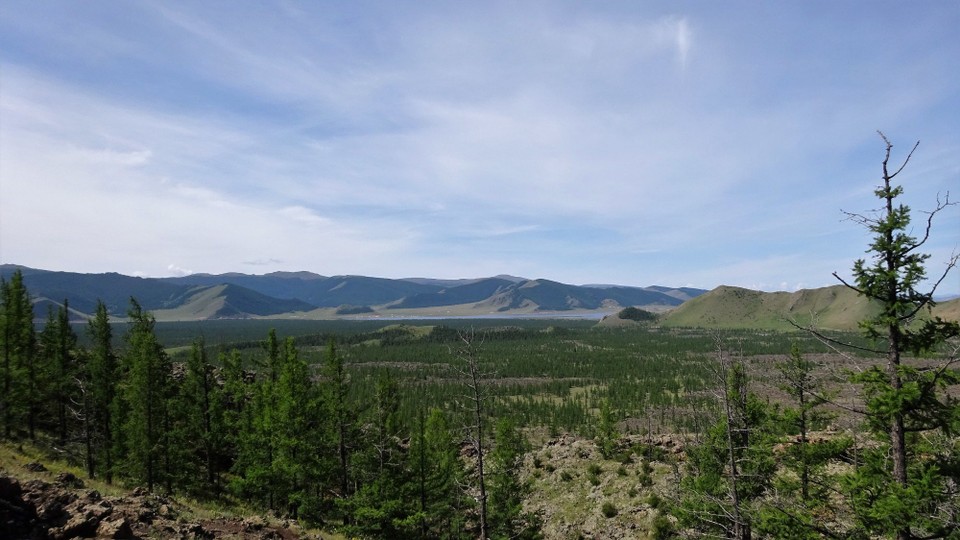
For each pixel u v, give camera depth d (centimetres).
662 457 5406
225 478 4988
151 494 2441
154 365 3950
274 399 4081
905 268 1352
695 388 11844
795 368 2288
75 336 5175
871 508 1418
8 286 4994
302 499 3634
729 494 2378
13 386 4425
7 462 2816
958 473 1381
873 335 1434
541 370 18350
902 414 1380
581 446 6288
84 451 4597
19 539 1488
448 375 16450
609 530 4322
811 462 2020
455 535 4231
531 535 4012
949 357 1321
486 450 5850
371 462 3766
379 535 3478
